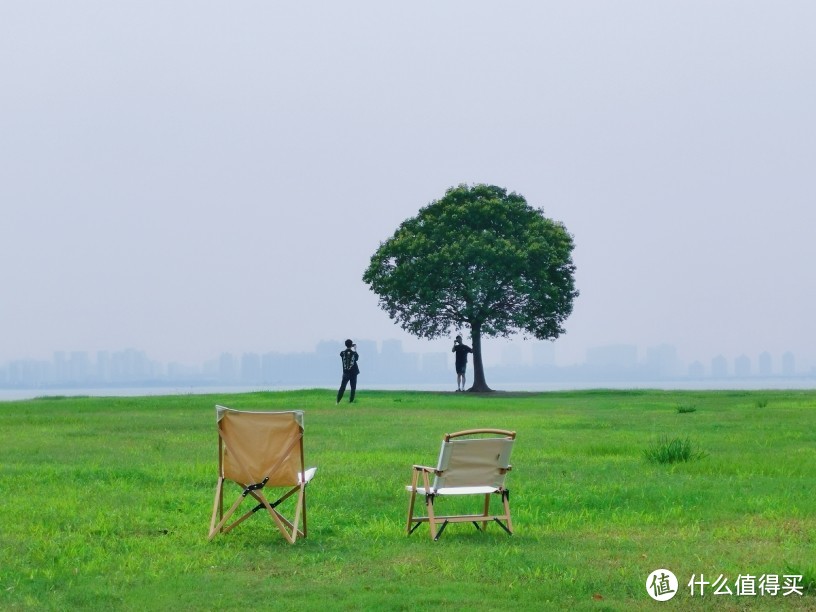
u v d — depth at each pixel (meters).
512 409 32.91
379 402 37.31
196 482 14.15
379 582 7.92
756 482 14.08
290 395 43.34
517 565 8.50
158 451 18.61
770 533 10.13
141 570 8.46
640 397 43.03
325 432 22.88
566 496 12.70
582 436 21.81
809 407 33.22
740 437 21.39
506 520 10.14
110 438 21.41
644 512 11.56
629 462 16.64
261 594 7.53
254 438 9.84
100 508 11.67
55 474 14.84
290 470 9.91
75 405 34.66
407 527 10.12
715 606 7.20
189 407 33.34
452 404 36.12
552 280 56.19
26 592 7.69
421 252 54.38
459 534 10.19
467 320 55.28
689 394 46.50
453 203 56.12
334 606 7.08
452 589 7.61
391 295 55.91
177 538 9.91
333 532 10.30
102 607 7.21
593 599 7.36
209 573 8.35
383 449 18.95
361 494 12.95
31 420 26.86
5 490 13.29
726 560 8.73
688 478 14.54
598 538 9.93
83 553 9.11
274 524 10.74
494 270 52.91
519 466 16.05
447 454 9.80
